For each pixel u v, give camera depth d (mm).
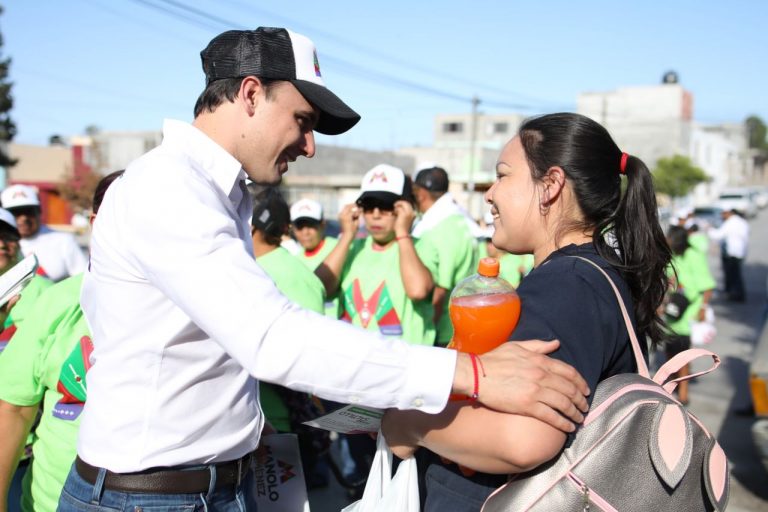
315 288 3455
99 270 1711
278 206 3396
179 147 1729
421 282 4000
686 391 6699
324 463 4734
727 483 1572
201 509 1760
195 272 1516
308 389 1511
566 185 1763
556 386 1473
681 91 63844
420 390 1496
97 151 37969
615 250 1813
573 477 1516
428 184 5441
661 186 48625
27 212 5105
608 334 1629
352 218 4285
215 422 1760
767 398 4699
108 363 1705
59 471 2359
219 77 1783
